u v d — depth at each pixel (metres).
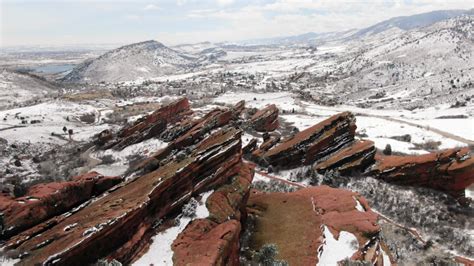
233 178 39.97
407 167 56.25
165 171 34.44
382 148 81.31
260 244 34.19
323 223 36.47
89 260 24.55
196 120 89.25
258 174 62.97
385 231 42.97
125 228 27.19
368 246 33.59
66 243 24.02
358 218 37.03
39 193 31.05
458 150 54.38
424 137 93.69
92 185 34.59
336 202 40.97
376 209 49.97
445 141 89.19
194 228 31.06
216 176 38.09
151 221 30.34
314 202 41.44
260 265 30.25
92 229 24.89
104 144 91.06
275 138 73.00
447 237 42.72
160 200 31.55
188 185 34.75
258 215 40.09
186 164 34.75
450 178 52.53
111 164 78.38
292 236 34.91
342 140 65.69
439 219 47.59
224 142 39.81
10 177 68.12
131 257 27.05
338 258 31.61
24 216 28.27
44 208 29.78
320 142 63.91
